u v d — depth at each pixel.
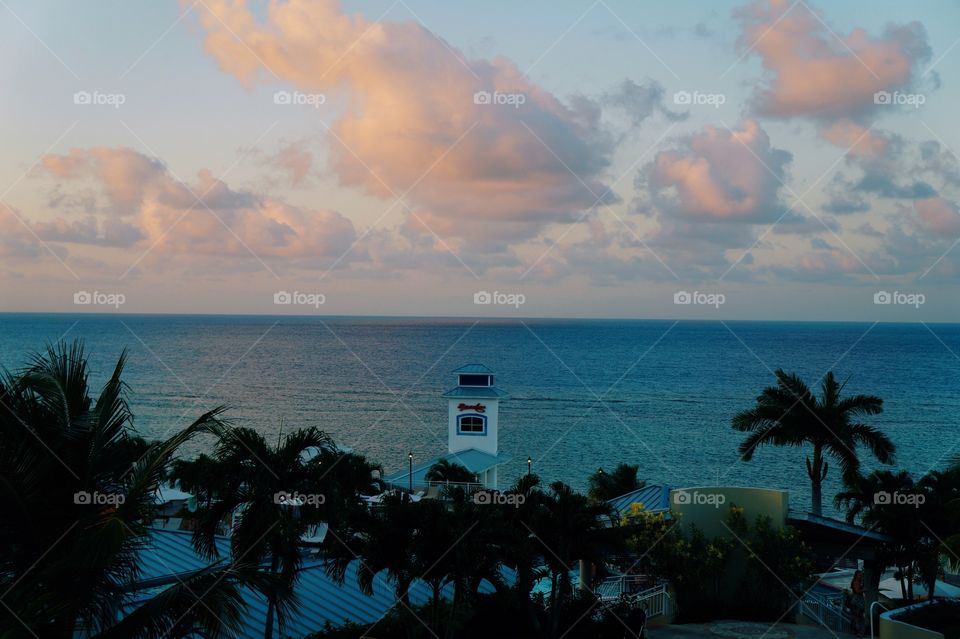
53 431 12.83
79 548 11.67
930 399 160.00
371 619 25.09
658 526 27.38
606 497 45.03
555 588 24.22
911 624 19.72
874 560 28.33
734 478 91.25
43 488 12.63
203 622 12.05
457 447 57.88
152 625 11.90
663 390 181.25
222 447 21.66
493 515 22.66
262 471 21.36
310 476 22.16
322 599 25.39
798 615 26.91
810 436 40.25
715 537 28.05
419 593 28.31
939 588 32.28
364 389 178.62
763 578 26.97
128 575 13.24
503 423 135.75
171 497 32.66
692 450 110.94
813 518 28.66
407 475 50.47
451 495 24.28
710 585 27.55
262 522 21.06
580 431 127.50
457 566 21.88
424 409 150.88
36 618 11.66
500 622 25.17
